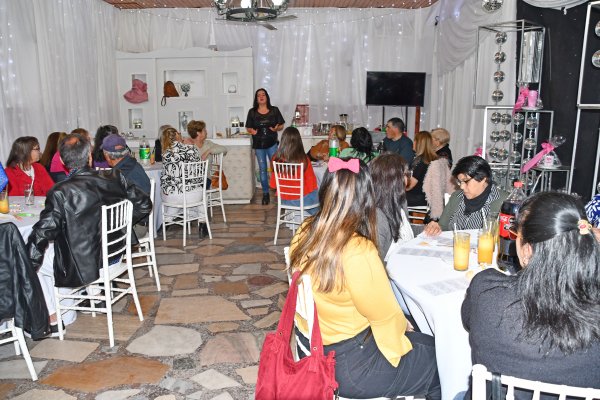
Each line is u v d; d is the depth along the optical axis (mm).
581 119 3576
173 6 7430
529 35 3926
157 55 7238
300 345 1614
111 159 3652
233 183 6609
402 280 1784
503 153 4137
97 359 2607
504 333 1099
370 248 1442
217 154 5695
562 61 3801
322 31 7902
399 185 2264
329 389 1386
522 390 1103
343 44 7934
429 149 4273
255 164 7695
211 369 2512
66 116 5973
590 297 1030
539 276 1059
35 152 3613
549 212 1078
